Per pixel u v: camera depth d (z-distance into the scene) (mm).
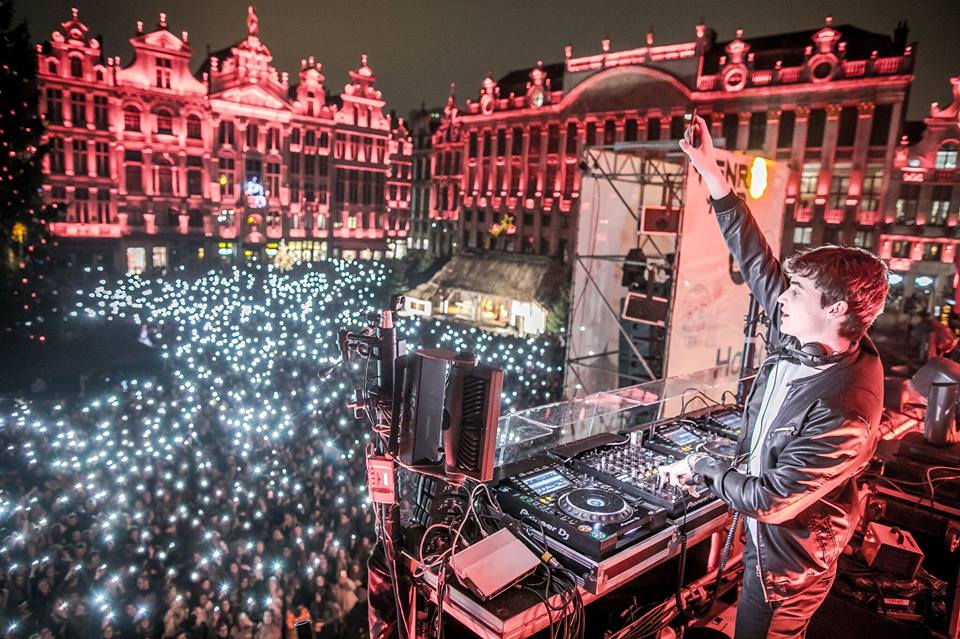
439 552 2939
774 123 32500
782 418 2289
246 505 12523
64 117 41219
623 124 37562
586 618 3359
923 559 4004
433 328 33812
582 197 15977
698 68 34438
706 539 3625
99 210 43500
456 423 2615
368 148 56656
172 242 46812
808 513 2326
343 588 9875
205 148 47531
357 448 15492
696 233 13211
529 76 45594
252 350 23109
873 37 31922
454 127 49344
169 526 11484
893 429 5188
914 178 30656
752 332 4715
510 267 40594
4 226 21469
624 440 4129
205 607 9242
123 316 30484
